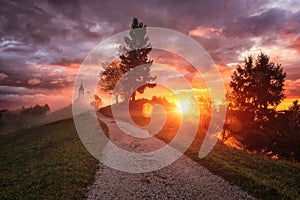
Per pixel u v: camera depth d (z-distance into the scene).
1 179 19.59
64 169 20.00
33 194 15.47
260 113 44.91
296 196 16.27
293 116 39.75
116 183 17.92
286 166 23.47
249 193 16.50
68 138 36.16
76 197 15.21
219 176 19.53
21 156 30.02
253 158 25.94
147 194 16.34
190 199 15.76
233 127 41.16
